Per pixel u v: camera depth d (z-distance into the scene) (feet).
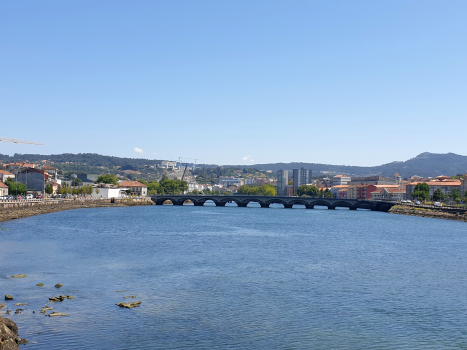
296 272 274.98
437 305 211.00
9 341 143.23
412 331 177.78
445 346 164.14
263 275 263.90
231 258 316.81
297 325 180.86
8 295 200.03
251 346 159.22
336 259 323.98
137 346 155.33
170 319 182.29
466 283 253.85
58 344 153.79
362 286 243.60
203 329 172.96
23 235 403.54
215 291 225.35
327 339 167.84
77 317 179.73
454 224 645.51
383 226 599.98
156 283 237.45
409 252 363.97
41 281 233.96
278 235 467.11
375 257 336.29
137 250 341.82
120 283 234.99
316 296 221.87
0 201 618.44
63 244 358.02
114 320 178.50
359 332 175.52
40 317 177.68
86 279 241.14
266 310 197.98
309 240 429.79
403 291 234.58
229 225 571.28
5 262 278.87
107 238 407.23
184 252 338.13
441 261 322.96
